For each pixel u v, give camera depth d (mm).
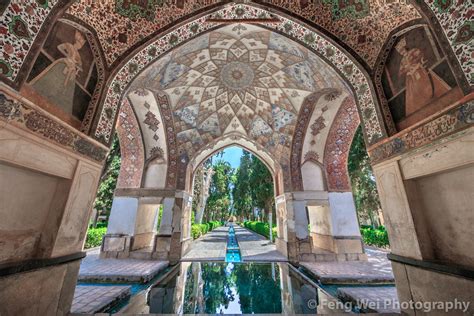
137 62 2643
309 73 3988
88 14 2104
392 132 2203
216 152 7215
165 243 5199
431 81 1817
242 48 4125
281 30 2959
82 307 2227
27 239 1672
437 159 1671
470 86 1447
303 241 5164
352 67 2631
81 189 2033
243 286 3658
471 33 1462
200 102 5398
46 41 1760
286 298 3031
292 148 5559
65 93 1932
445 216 1716
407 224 1920
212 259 5363
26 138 1532
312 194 5402
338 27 2602
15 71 1421
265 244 8586
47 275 1696
